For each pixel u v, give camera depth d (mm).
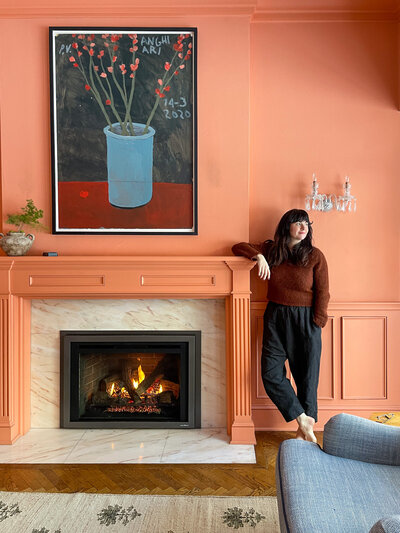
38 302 3443
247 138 3305
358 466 1804
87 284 3223
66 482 2648
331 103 3436
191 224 3336
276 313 3174
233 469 2805
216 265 3197
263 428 3449
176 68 3305
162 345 3430
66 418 3426
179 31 3271
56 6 3254
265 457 2973
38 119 3312
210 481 2660
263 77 3436
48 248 3346
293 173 3445
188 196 3330
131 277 3221
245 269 3184
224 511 2344
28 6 3248
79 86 3309
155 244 3340
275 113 3445
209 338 3414
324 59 3430
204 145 3309
